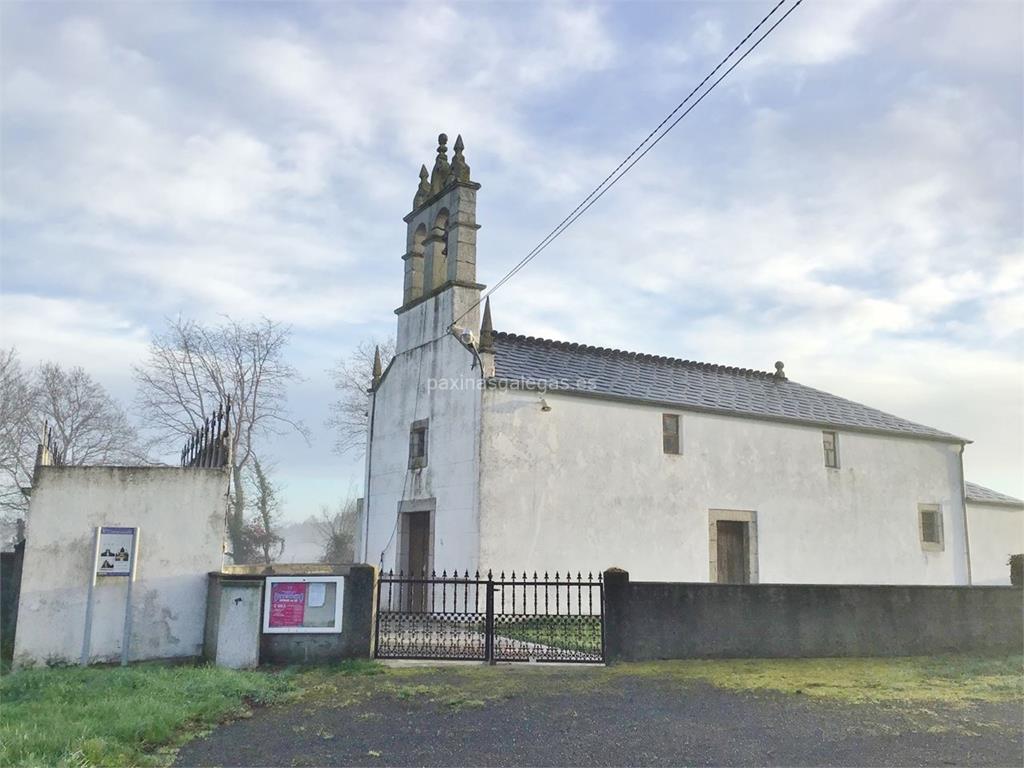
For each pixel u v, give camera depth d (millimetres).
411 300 20422
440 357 18688
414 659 10938
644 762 6520
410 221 21250
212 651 10648
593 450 18078
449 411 17969
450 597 16656
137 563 10922
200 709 7832
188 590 11117
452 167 19375
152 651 10789
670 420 19703
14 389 37031
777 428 21312
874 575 21984
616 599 11289
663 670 10484
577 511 17531
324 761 6488
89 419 39344
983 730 7551
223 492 11539
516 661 10953
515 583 11367
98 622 10641
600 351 21734
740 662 11180
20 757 5902
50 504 10797
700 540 19188
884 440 23297
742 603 11695
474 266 18812
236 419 36688
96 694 8203
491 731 7402
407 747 6895
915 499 23453
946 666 11023
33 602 10500
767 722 7793
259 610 10586
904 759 6625
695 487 19422
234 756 6602
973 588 12797
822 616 11922
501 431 16953
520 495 16875
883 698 8898
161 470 11305
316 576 10852
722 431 20312
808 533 21078
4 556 13273
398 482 19562
